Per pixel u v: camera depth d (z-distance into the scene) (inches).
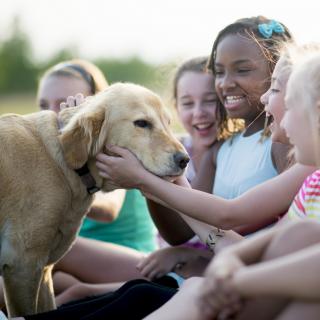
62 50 715.4
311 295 75.8
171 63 210.7
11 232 129.0
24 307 131.0
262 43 146.2
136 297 114.0
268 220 134.0
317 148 99.7
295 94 100.3
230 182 142.6
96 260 158.2
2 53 727.7
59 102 179.8
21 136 132.2
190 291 95.9
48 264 138.6
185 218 134.3
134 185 129.2
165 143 134.3
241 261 82.8
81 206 136.4
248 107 147.8
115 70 651.5
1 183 128.1
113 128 133.8
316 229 85.0
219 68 150.1
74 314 116.2
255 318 84.2
